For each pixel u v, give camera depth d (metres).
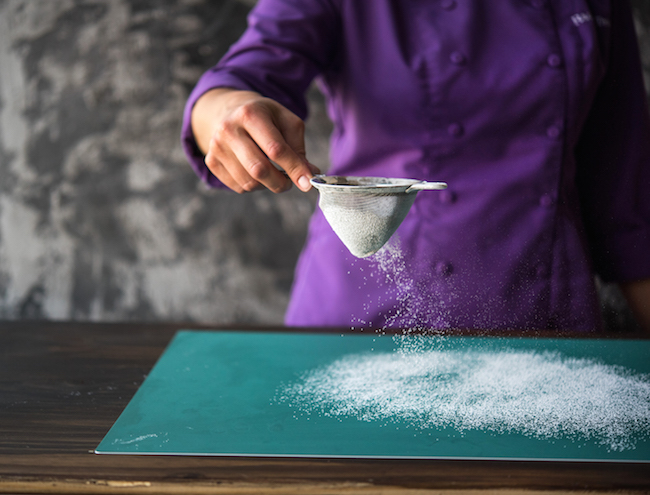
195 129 0.96
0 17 1.74
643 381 0.87
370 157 1.09
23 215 1.83
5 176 1.82
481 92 1.04
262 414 0.80
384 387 0.86
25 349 0.96
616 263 1.10
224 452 0.74
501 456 0.74
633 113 1.08
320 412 0.81
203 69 1.74
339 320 1.09
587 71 1.04
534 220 1.05
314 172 0.87
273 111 0.88
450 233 1.05
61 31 1.74
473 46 1.04
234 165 0.89
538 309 1.05
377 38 1.06
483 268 1.05
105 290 1.85
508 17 1.05
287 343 0.97
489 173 1.05
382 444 0.76
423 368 0.90
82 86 1.76
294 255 1.80
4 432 0.78
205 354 0.94
